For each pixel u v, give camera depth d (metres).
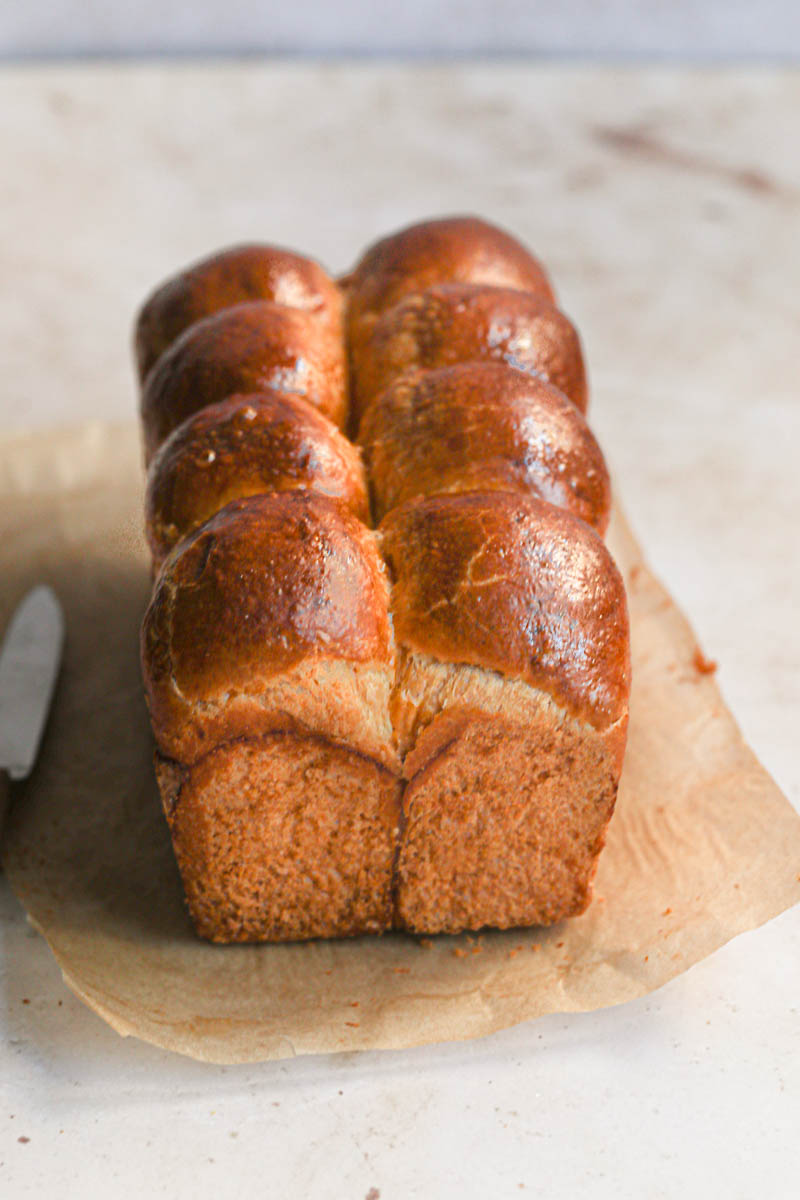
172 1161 0.50
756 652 0.67
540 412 0.56
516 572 0.52
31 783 0.60
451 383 0.57
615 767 0.53
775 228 1.02
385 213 1.03
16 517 0.72
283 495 0.54
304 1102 0.51
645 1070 0.52
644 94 1.22
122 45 1.26
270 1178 0.49
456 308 0.60
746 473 0.77
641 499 0.75
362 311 0.64
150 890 0.57
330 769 0.53
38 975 0.54
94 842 0.58
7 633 0.65
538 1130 0.51
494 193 1.06
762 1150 0.50
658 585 0.68
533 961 0.54
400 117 1.18
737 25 1.25
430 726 0.52
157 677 0.52
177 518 0.55
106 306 0.91
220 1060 0.51
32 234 1.00
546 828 0.54
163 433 0.59
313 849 0.54
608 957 0.54
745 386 0.83
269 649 0.51
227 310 0.61
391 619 0.53
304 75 1.25
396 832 0.54
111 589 0.69
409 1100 0.51
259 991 0.53
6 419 0.79
